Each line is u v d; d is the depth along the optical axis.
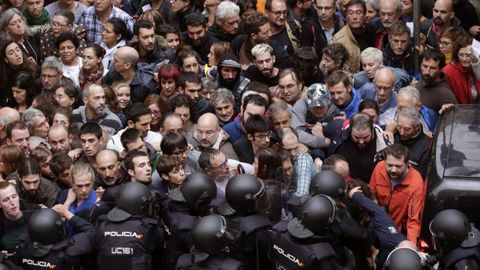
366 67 27.16
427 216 20.64
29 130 25.41
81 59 28.86
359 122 23.80
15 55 28.02
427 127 25.44
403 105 24.95
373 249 20.55
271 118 24.62
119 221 19.94
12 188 21.48
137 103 25.77
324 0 29.77
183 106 25.72
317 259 18.86
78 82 28.75
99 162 22.83
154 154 23.98
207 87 26.92
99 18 31.44
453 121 23.14
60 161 23.22
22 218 21.70
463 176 20.67
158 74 27.11
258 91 25.94
